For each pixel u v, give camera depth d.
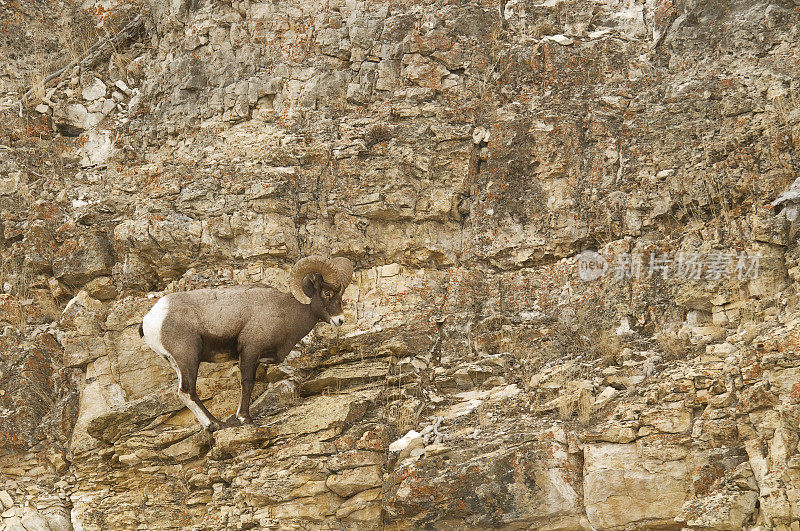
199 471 26.78
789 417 22.02
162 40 36.66
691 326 26.58
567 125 30.94
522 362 27.33
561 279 29.00
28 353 30.03
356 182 30.92
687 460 22.92
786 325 23.80
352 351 28.31
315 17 34.53
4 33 38.00
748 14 31.25
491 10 33.66
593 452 23.61
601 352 26.78
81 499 27.69
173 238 30.03
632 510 23.00
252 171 30.80
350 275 27.55
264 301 26.53
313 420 25.86
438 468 24.02
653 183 29.45
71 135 36.59
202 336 26.22
